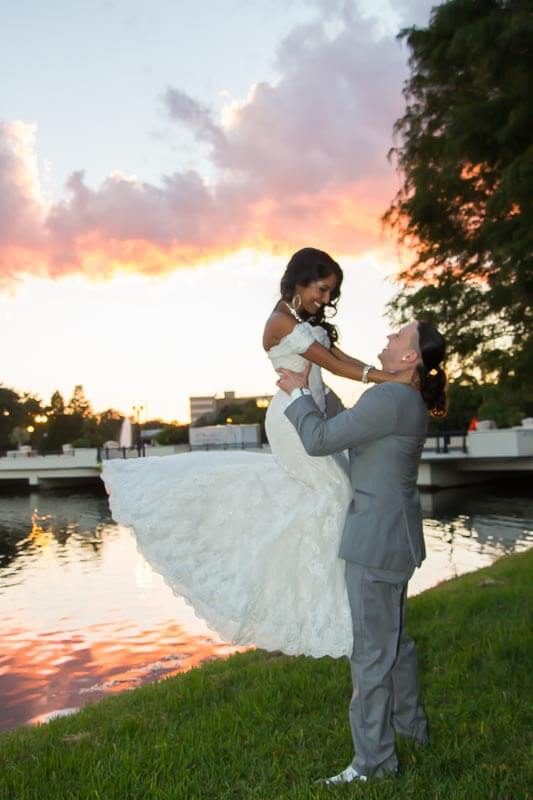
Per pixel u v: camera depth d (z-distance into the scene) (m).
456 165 8.61
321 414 2.87
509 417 39.00
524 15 7.49
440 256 9.43
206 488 3.03
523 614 5.26
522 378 9.30
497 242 8.23
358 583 2.81
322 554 2.92
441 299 9.24
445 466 29.91
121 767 3.05
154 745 3.30
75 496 39.09
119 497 3.13
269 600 2.92
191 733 3.39
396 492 2.84
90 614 11.14
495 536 17.58
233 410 69.62
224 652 8.32
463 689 3.82
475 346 9.19
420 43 8.89
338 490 2.96
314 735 3.33
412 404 2.87
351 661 2.86
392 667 2.82
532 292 8.25
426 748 3.04
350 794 2.62
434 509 23.45
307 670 4.25
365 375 2.92
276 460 3.08
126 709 4.06
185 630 9.62
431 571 13.56
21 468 44.62
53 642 9.39
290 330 2.98
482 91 8.65
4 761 3.31
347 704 3.72
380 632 2.81
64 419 87.06
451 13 8.36
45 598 12.79
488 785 2.69
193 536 3.01
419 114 9.27
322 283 3.01
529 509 22.31
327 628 2.87
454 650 4.49
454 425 40.78
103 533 22.89
